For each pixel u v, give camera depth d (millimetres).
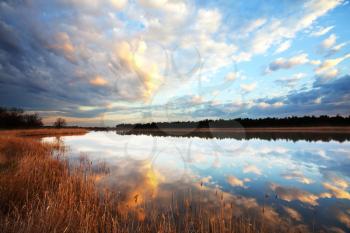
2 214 2600
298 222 3113
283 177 5898
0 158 6672
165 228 2736
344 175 6141
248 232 2666
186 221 2957
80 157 9344
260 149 12023
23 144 10766
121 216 3244
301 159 8859
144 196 4246
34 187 3938
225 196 4281
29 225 2184
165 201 3980
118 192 4445
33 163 5523
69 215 2715
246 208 3648
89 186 4168
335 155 9781
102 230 2699
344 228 2936
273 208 3660
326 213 3438
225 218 3229
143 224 3029
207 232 2764
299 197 4230
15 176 4039
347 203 3904
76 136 26938
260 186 5027
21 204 3266
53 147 12414
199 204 3814
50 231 2299
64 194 3455
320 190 4719
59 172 5270
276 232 2803
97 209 3293
